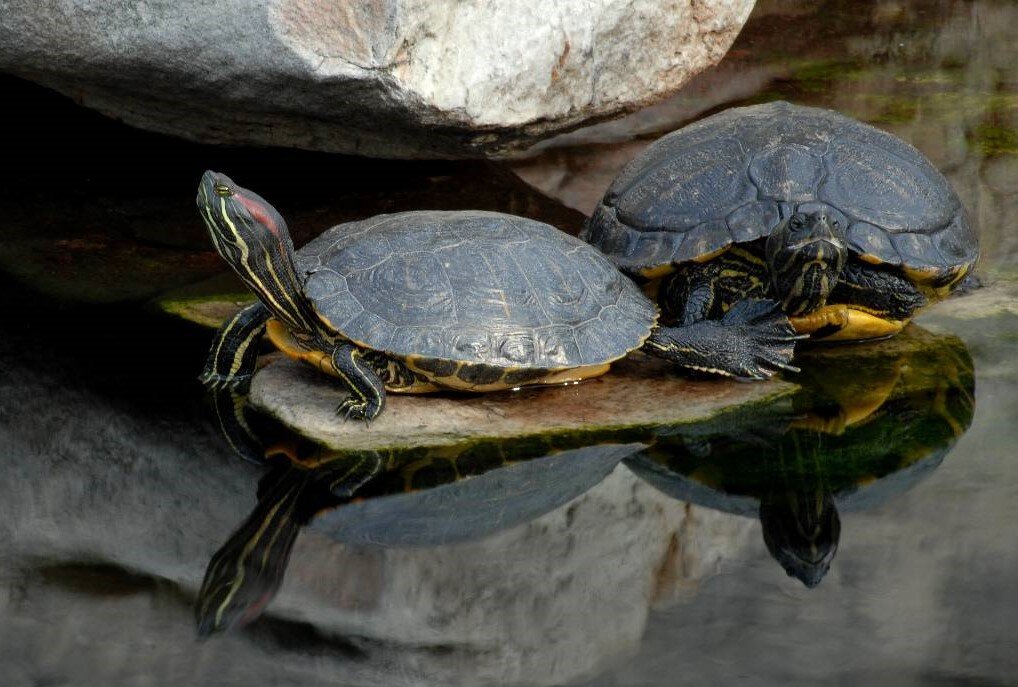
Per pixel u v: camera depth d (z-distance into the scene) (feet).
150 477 36.83
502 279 38.99
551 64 53.06
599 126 64.59
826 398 41.50
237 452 38.24
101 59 50.55
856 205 42.68
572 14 52.90
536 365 38.11
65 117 62.69
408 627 29.14
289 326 39.91
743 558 32.04
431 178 59.36
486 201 57.21
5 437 38.96
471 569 31.63
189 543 33.14
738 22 61.05
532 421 39.58
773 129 45.88
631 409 40.60
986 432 38.73
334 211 55.88
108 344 45.70
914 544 32.17
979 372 43.14
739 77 70.90
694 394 41.68
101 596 30.45
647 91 59.21
